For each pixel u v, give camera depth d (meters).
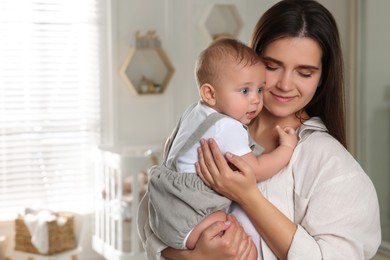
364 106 3.37
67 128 4.50
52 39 4.43
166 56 4.54
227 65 1.53
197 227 1.49
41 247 3.87
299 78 1.53
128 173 4.31
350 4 3.42
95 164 4.38
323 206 1.44
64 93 4.49
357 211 1.44
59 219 3.98
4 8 4.30
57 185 4.49
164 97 4.74
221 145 1.50
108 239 4.09
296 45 1.49
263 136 1.68
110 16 4.48
